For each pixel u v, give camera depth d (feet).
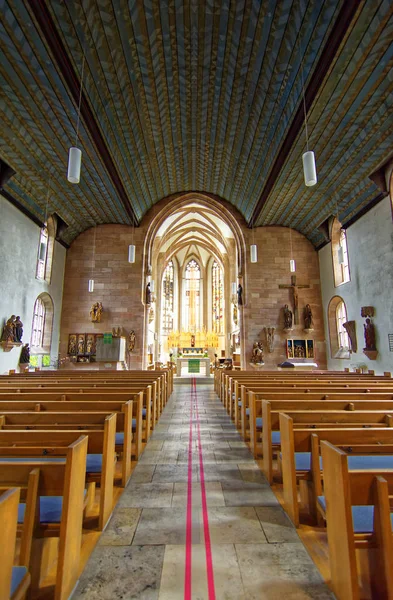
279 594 7.83
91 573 8.54
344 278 52.06
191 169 52.60
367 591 7.43
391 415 13.30
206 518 11.30
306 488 12.01
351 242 47.65
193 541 9.95
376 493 7.09
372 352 41.16
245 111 35.12
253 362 56.95
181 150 45.16
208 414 29.86
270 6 23.39
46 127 33.88
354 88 28.27
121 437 15.19
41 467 7.93
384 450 10.45
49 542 8.65
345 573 7.22
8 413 13.25
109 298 59.36
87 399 17.94
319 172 41.81
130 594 7.84
